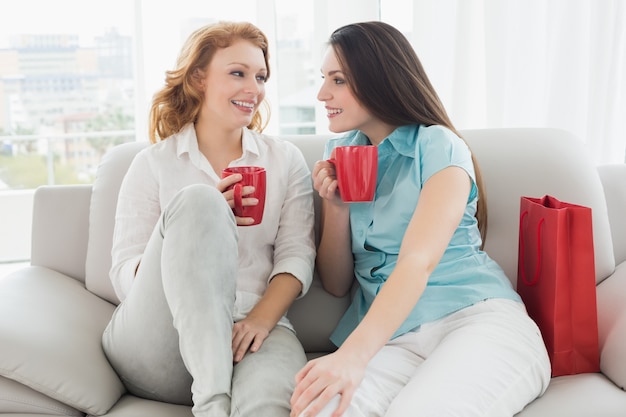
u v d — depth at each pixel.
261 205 1.49
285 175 1.80
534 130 1.91
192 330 1.32
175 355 1.44
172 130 1.82
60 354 1.41
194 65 1.75
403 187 1.62
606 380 1.46
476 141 1.89
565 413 1.31
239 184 1.45
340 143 1.83
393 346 1.53
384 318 1.33
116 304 1.81
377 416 1.27
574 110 2.66
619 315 1.53
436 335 1.51
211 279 1.34
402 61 1.66
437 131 1.60
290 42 3.53
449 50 2.79
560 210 1.45
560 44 2.64
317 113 3.02
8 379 1.38
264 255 1.77
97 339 1.56
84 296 1.75
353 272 1.80
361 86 1.63
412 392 1.25
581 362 1.50
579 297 1.47
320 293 1.82
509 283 1.61
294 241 1.75
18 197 3.93
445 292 1.55
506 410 1.28
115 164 1.89
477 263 1.60
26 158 7.48
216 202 1.38
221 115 1.75
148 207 1.71
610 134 2.64
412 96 1.66
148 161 1.74
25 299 1.58
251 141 1.80
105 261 1.81
